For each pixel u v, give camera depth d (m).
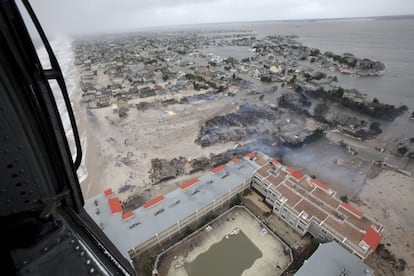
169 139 63.97
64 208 5.60
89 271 4.77
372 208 42.41
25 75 4.12
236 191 39.88
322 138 62.88
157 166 52.38
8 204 4.42
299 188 38.22
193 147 59.94
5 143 4.01
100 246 5.48
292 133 64.56
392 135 65.31
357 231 31.30
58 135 4.97
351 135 64.19
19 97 4.05
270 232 34.62
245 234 34.62
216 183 39.44
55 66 4.70
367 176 49.78
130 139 64.38
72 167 5.46
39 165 4.65
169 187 46.69
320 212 34.22
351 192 45.84
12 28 3.81
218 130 66.25
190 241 33.41
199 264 30.80
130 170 52.12
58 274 4.52
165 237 32.50
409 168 52.44
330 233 31.61
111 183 48.44
